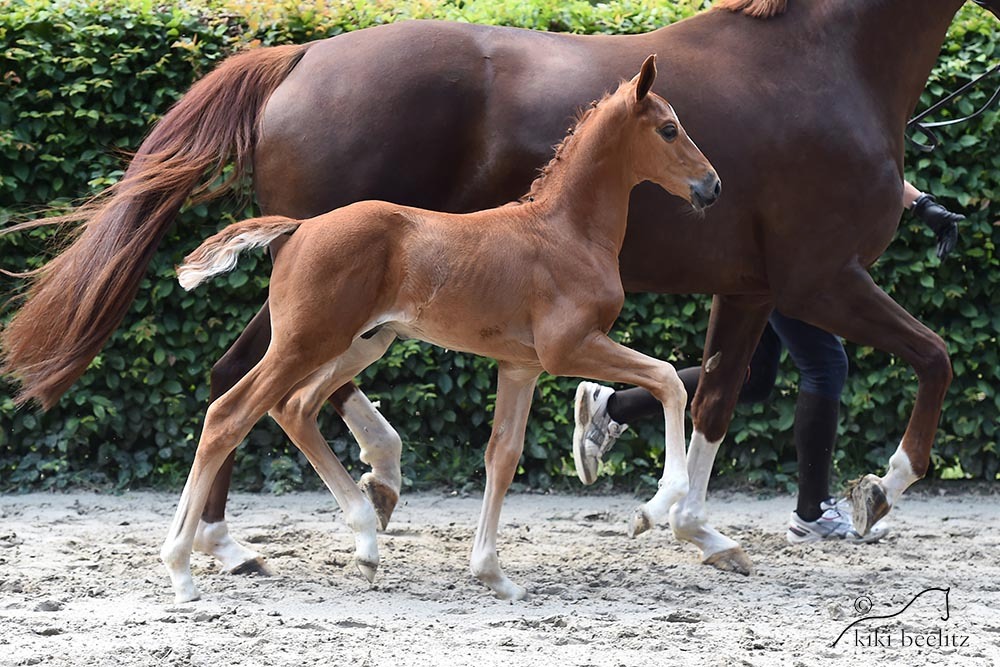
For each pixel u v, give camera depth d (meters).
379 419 8.23
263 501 11.34
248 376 6.93
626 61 8.01
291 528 9.82
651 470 12.26
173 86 11.41
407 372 11.80
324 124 7.78
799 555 9.09
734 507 11.41
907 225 11.66
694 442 8.82
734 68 8.08
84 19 11.38
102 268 7.56
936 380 7.99
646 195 7.87
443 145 7.80
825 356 9.43
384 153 7.74
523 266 6.92
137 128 11.52
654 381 6.87
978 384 12.01
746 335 8.80
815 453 9.54
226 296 11.62
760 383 9.91
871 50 8.25
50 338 7.53
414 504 11.37
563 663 5.69
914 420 8.07
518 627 6.49
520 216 7.05
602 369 6.95
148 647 5.81
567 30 11.84
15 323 7.58
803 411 9.54
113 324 7.62
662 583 7.91
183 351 11.64
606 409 9.41
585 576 8.09
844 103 8.05
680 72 8.02
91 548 8.72
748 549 9.34
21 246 11.52
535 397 11.96
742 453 12.12
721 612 6.96
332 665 5.58
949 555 9.04
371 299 6.84
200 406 11.83
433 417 12.02
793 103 7.99
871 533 9.55
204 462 6.96
